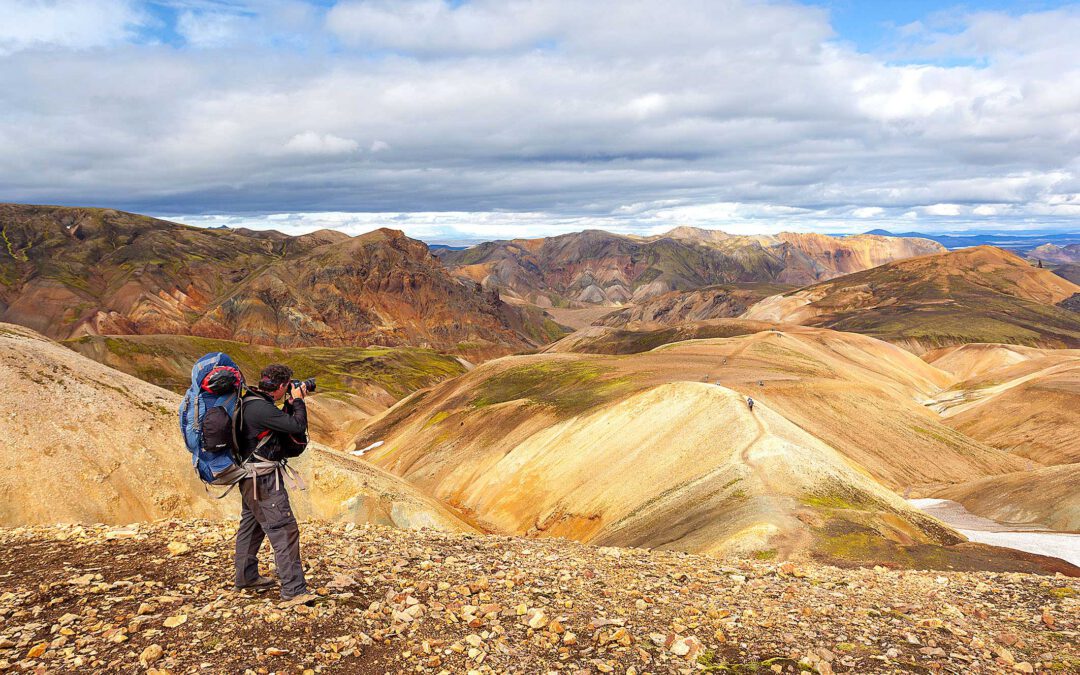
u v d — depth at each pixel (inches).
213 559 339.9
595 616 305.1
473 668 244.2
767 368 5423.2
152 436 1408.7
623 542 1959.9
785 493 1838.1
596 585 361.1
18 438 1207.6
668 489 2236.7
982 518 3046.3
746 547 1417.3
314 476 1707.7
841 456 2554.1
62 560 330.0
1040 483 3068.4
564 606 316.2
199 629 254.2
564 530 2516.0
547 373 5305.1
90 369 1489.9
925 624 320.8
